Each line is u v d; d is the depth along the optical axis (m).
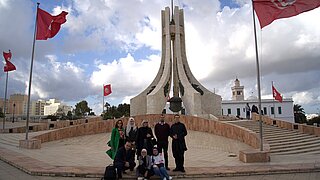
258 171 8.80
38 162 9.77
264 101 56.31
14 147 15.16
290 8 10.61
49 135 18.36
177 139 8.70
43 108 114.88
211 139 18.36
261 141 11.26
